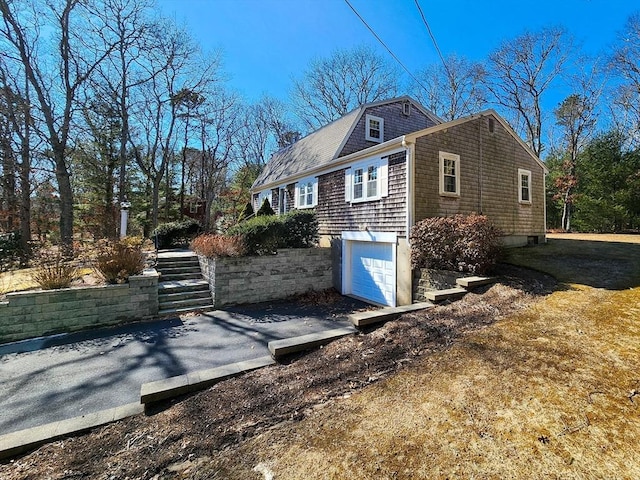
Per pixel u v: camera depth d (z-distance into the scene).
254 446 2.24
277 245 9.62
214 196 29.56
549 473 1.82
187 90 20.41
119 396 3.63
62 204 13.62
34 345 5.42
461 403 2.53
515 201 11.02
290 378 3.19
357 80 24.83
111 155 20.55
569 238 12.77
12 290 6.53
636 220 16.17
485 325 4.10
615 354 3.06
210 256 8.47
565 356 3.10
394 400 2.66
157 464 2.14
